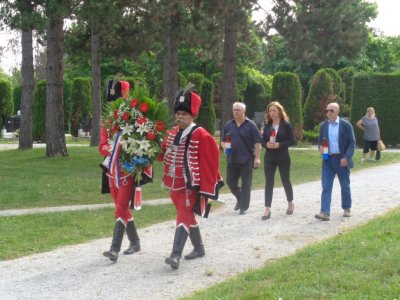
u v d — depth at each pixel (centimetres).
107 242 855
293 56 2314
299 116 2905
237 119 1063
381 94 2830
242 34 2708
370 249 668
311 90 3284
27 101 2458
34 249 813
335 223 944
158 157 730
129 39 2427
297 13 2206
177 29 2272
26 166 1802
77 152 2250
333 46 2217
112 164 736
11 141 3469
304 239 834
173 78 2289
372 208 1066
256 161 1044
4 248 816
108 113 744
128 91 757
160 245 827
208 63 4709
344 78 4138
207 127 3009
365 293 510
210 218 1016
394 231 762
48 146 2072
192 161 700
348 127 974
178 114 711
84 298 594
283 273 608
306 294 521
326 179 982
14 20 1603
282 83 2903
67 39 2559
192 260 734
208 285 629
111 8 1683
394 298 489
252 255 750
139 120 719
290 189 1033
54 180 1516
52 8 1612
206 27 2352
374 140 2036
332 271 593
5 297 603
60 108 2073
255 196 1280
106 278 664
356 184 1409
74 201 1245
